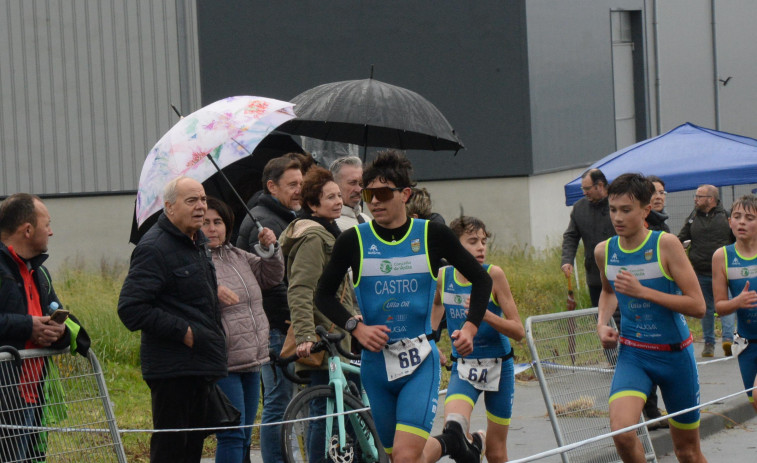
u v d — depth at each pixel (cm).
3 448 698
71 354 741
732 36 3619
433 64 2764
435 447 805
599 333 859
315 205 898
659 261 821
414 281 717
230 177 1301
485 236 868
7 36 2514
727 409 1301
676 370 832
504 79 2706
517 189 2711
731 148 1692
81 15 2567
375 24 2794
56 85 2548
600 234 1485
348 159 991
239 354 846
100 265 2544
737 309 973
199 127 939
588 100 3064
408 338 721
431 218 1052
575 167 2958
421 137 1334
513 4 2683
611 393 838
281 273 908
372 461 879
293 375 880
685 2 3475
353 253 719
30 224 754
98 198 2578
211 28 2770
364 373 739
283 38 2806
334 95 1234
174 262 756
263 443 920
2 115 2516
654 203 1402
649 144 1750
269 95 2811
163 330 742
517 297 2038
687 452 868
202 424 784
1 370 700
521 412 1289
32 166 2538
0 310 735
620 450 818
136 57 2622
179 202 758
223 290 842
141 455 1061
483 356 861
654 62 3388
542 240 2769
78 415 739
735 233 988
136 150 2614
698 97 3522
